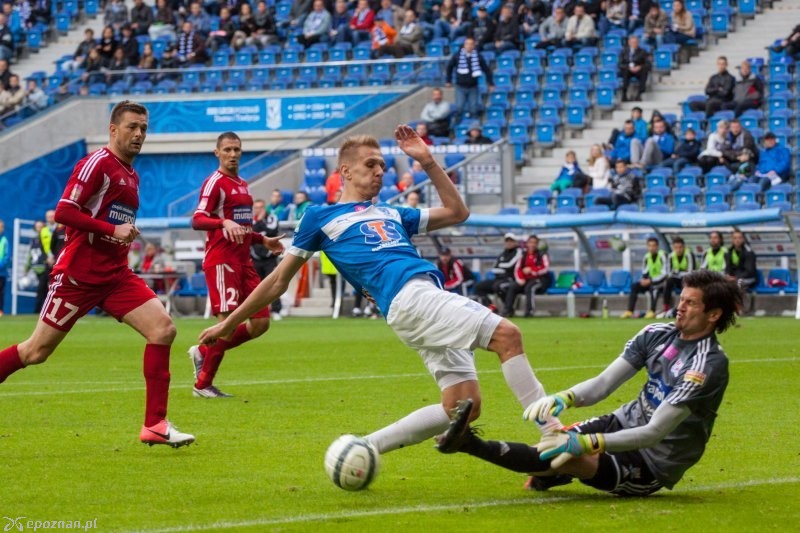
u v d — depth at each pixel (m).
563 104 40.31
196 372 14.37
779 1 42.97
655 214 30.91
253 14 47.16
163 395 10.07
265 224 32.84
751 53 41.16
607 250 33.94
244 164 40.47
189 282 37.75
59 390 15.14
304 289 37.00
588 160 37.09
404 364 18.55
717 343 7.74
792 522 7.27
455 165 36.84
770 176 34.09
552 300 33.78
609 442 7.43
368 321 32.22
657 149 35.88
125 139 10.52
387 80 42.28
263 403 13.61
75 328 30.17
